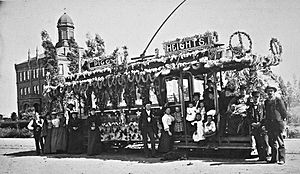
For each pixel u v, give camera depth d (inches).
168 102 544.4
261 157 439.8
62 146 639.1
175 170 411.5
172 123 515.8
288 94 628.4
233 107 456.1
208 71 506.0
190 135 498.3
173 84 549.0
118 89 583.2
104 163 503.8
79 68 667.4
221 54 479.8
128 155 567.2
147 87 550.3
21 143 890.7
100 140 602.5
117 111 587.2
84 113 641.0
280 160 418.6
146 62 551.8
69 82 655.1
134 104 572.7
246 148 446.0
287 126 642.2
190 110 495.8
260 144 437.4
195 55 496.7
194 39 503.5
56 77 690.2
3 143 898.1
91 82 608.4
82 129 634.8
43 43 775.1
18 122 909.2
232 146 456.8
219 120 468.4
